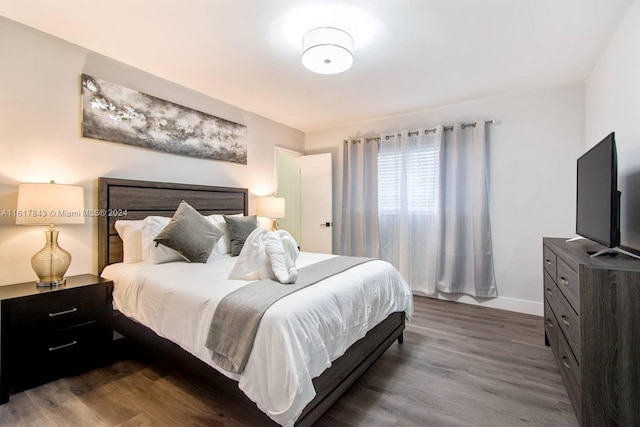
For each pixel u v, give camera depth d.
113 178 2.63
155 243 2.52
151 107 2.90
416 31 2.18
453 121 3.80
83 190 2.36
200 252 2.57
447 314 3.37
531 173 3.37
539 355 2.42
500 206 3.54
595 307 1.37
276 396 1.34
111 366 2.24
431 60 2.62
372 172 4.38
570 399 1.69
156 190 2.92
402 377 2.12
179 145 3.15
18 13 2.01
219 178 3.62
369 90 3.31
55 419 1.66
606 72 2.41
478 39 2.29
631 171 1.91
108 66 2.61
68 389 1.94
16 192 2.15
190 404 1.79
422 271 4.03
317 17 2.01
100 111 2.55
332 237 4.72
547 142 3.28
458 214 3.71
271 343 1.40
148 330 2.12
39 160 2.25
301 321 1.49
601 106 2.55
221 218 3.18
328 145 4.85
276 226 4.26
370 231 4.39
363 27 2.12
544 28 2.14
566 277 1.74
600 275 1.36
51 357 2.02
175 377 2.09
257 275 2.06
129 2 1.88
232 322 1.54
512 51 2.47
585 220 2.04
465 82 3.10
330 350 1.65
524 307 3.43
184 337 1.77
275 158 4.46
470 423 1.65
